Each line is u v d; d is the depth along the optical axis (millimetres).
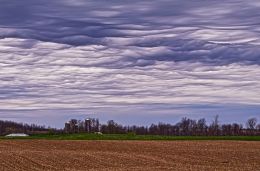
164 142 94812
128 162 51125
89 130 163750
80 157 57094
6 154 61312
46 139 109125
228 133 161500
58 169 44219
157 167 45531
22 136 132000
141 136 123625
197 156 59250
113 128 162125
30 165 47625
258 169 43625
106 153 64062
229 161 52250
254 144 87125
